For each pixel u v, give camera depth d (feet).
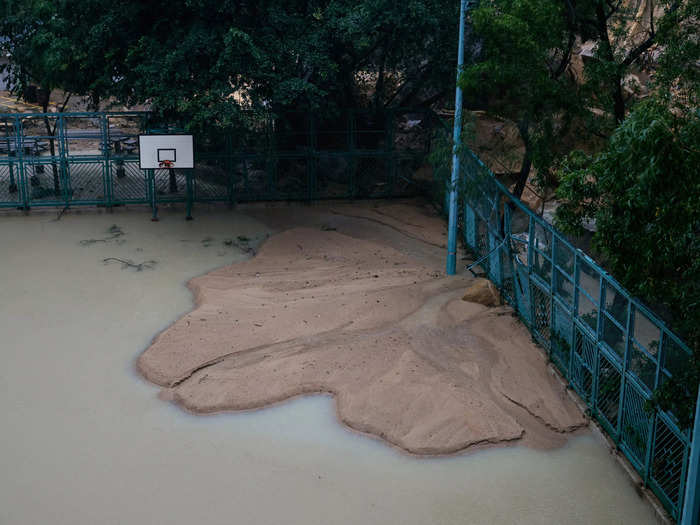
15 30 62.85
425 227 61.52
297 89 55.93
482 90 44.24
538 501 27.37
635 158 21.22
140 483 28.07
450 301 43.62
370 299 43.24
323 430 31.83
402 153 69.10
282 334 39.81
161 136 59.62
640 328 35.40
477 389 34.19
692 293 23.09
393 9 56.90
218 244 56.75
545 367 36.91
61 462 29.27
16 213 62.44
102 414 32.91
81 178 69.41
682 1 33.42
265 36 56.13
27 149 72.18
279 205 67.62
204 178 66.33
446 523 26.04
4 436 30.96
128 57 55.83
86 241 56.18
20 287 46.98
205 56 55.88
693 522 20.36
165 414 33.01
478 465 29.50
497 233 46.14
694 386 23.07
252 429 31.89
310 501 27.14
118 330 41.39
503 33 38.40
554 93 38.70
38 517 26.00
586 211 28.71
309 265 51.37
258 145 65.87
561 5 39.11
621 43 45.09
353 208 67.21
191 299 45.98
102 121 62.54
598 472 29.27
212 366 36.81
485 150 51.93
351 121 67.92
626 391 29.48
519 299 41.93
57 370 36.76
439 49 61.46
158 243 56.44
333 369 36.11
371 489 27.91
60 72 61.36
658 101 24.57
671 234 22.06
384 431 31.45
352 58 67.00
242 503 26.96
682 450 26.22
